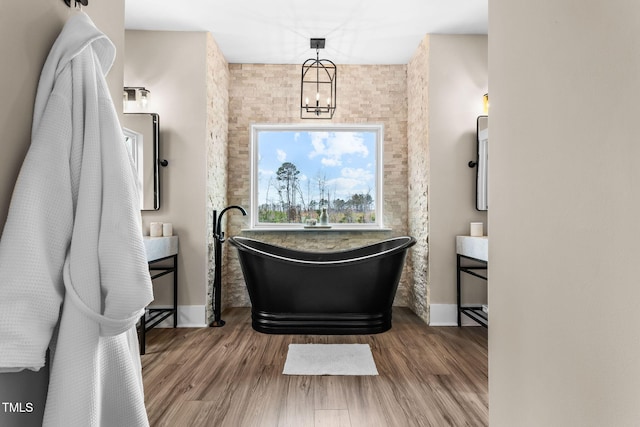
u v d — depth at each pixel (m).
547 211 0.97
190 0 3.05
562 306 0.90
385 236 4.34
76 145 0.94
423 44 3.73
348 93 4.36
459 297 3.56
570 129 0.88
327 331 3.32
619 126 0.73
